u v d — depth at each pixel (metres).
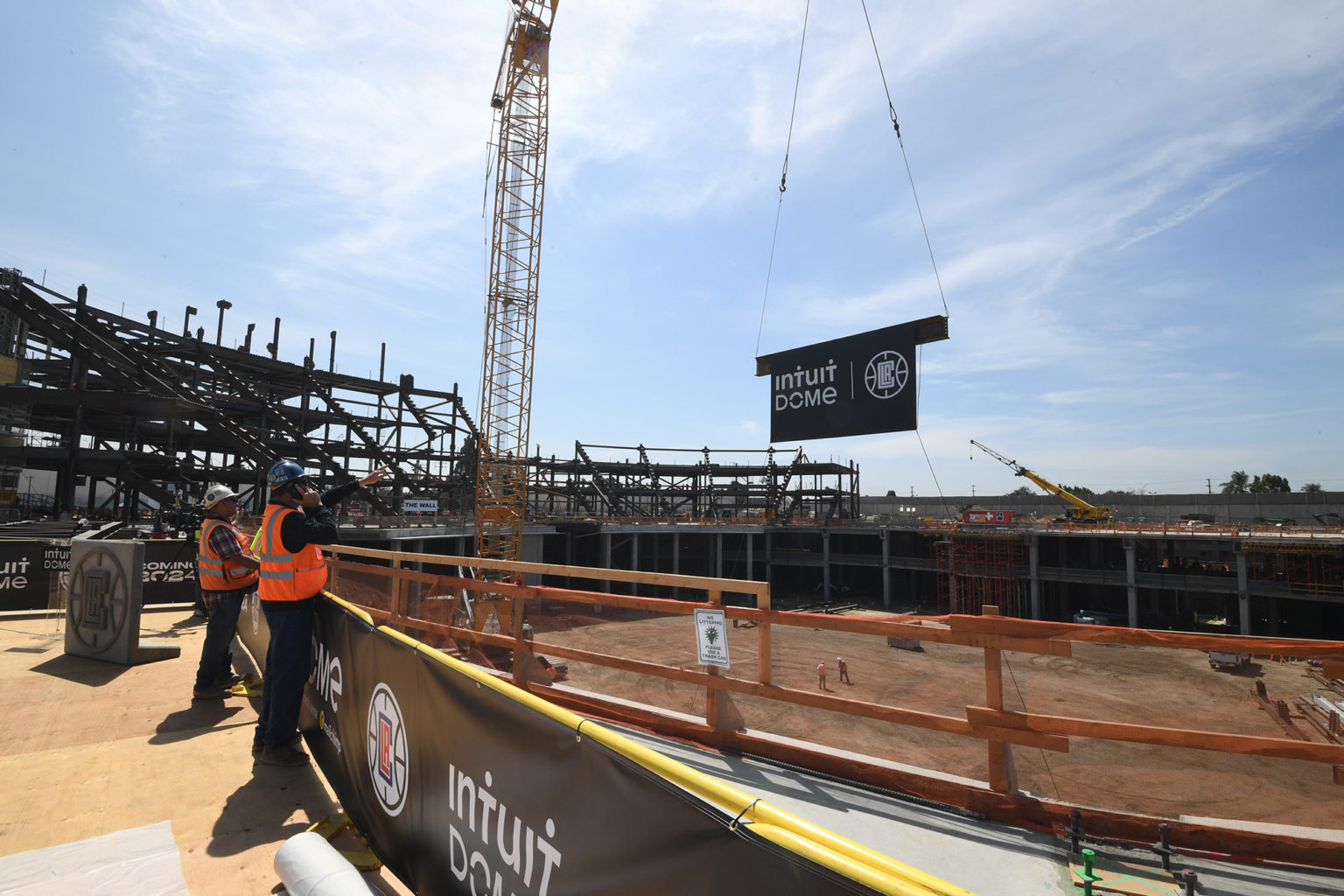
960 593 66.00
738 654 4.81
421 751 2.85
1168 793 3.32
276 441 62.41
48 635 9.31
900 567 71.75
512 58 46.12
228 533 6.31
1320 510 66.94
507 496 45.91
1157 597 60.03
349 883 2.64
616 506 93.56
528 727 2.12
